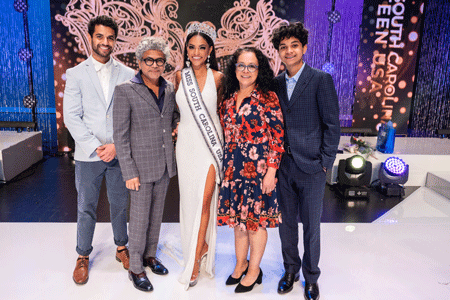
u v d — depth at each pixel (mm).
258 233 2197
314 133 2035
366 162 4227
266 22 5953
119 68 2350
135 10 5711
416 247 2910
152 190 2312
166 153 2238
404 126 6625
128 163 2109
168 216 3611
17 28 6691
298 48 1938
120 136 2084
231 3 5832
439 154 4641
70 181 4582
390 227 3320
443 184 4316
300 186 2102
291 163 2092
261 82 2043
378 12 6199
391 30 6262
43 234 2992
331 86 1945
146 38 2018
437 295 2279
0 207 3713
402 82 6461
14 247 2754
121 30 5750
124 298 2195
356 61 6398
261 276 2381
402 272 2533
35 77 6992
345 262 2645
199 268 2459
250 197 2113
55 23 5621
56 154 5863
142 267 2322
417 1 6164
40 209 3670
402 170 4230
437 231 3246
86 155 2227
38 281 2334
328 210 3855
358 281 2414
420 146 5137
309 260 2182
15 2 5852
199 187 2252
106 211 3631
